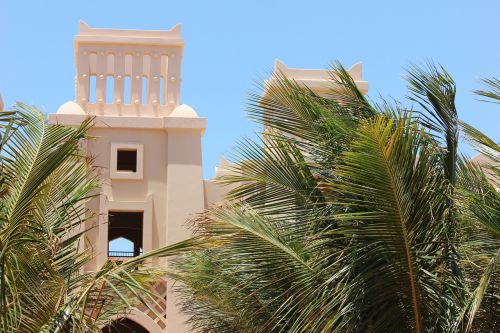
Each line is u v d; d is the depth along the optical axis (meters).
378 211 9.27
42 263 8.84
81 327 8.48
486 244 9.98
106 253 20.88
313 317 9.70
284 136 10.80
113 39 22.62
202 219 10.89
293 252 10.28
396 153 9.09
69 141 8.56
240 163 10.80
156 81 22.69
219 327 14.90
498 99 9.68
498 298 10.12
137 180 21.67
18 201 8.34
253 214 10.45
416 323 9.65
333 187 10.24
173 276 14.70
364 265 9.55
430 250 9.89
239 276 12.27
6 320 8.04
